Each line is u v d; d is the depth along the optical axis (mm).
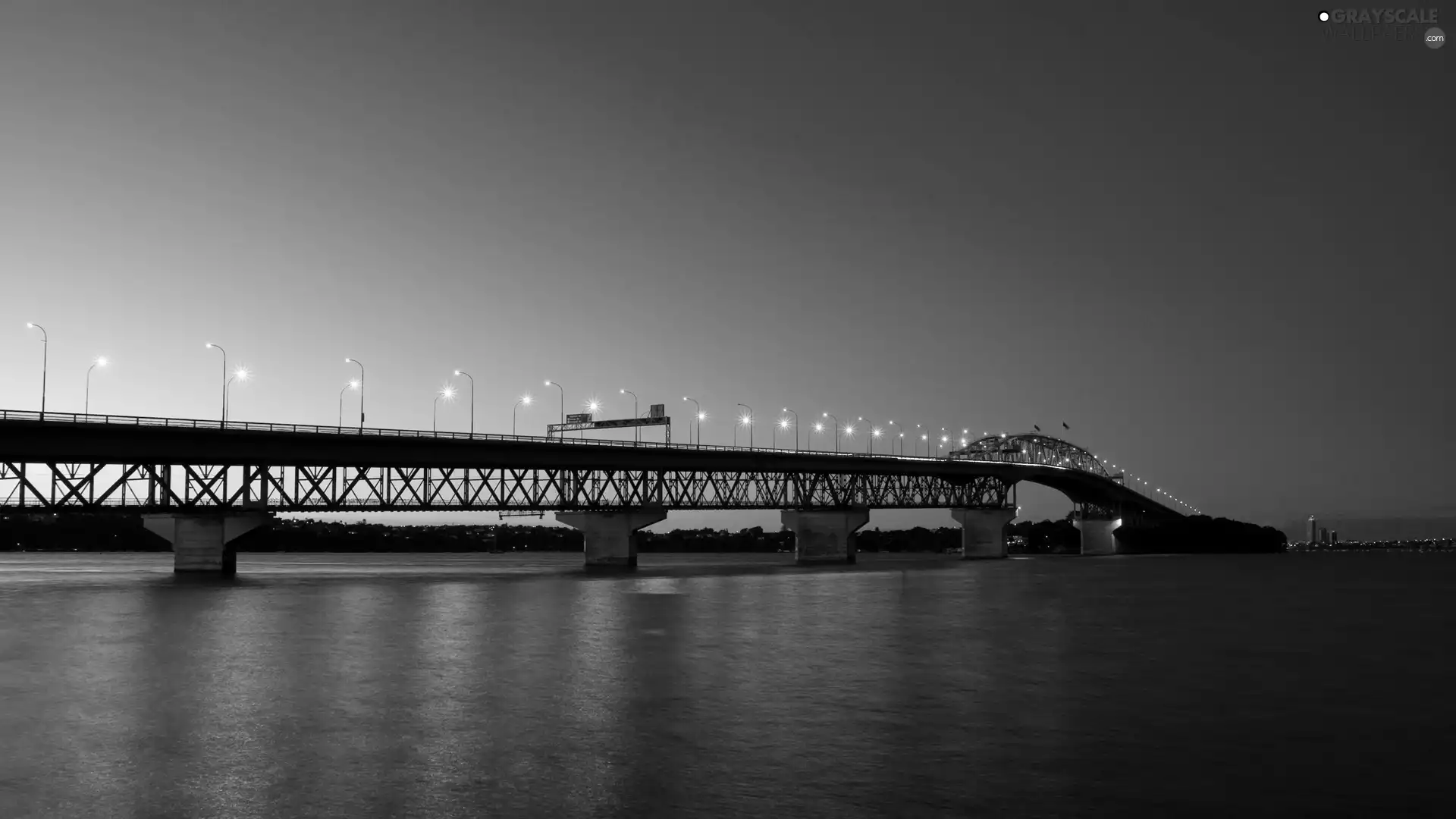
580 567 164125
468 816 20078
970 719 29625
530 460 119188
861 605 74125
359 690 34094
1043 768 23953
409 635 50938
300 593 85125
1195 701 32906
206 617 60844
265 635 50969
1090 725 28891
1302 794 22078
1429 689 35781
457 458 112250
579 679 36625
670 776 23047
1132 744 26531
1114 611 70188
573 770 23531
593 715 29859
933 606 73750
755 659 42500
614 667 39750
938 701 32594
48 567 160000
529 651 44688
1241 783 22906
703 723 28719
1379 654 45969
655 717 29703
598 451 127250
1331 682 37125
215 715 29641
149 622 57688
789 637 51219
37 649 44812
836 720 29266
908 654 44312
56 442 83500
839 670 39250
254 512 107750
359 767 23719
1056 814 20578
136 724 28312
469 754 24969
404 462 107500
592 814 20297
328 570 152875
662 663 41156
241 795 21422
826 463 164875
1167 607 74500
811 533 174375
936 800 21359
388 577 118500
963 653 45031
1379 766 24469
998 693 34125
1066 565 183750
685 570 144375
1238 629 57750
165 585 97438
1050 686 35719
